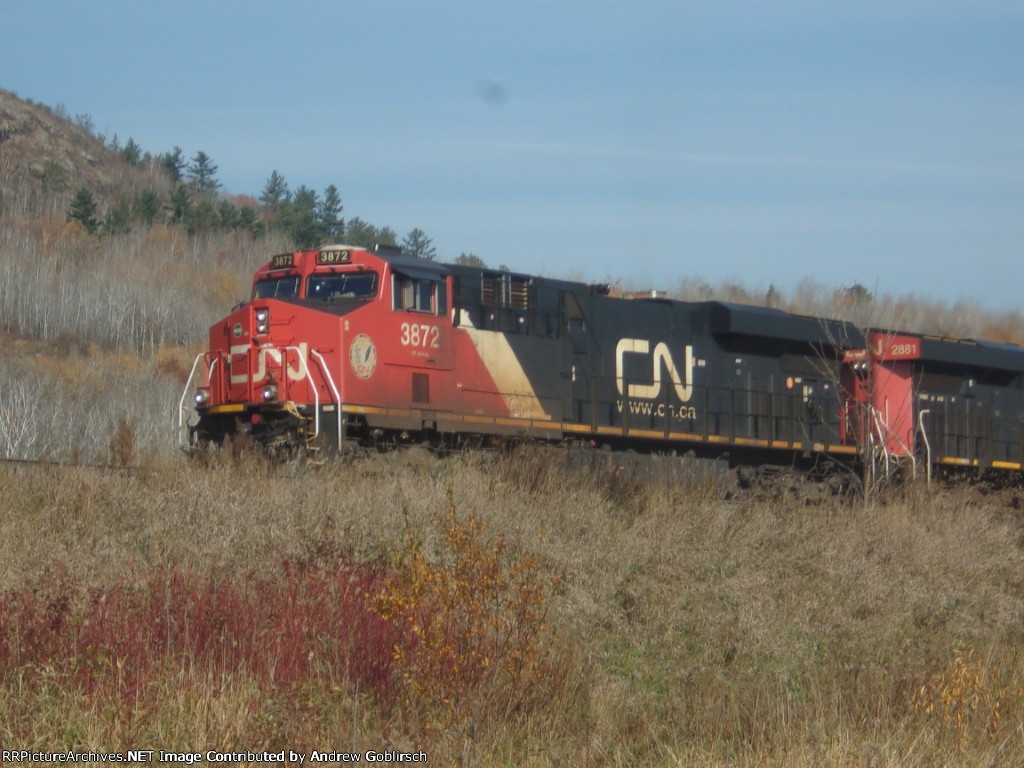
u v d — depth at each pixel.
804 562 35.50
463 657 20.62
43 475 31.33
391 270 39.62
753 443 51.31
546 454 39.78
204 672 19.86
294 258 41.03
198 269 135.12
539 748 20.12
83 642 20.30
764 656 27.92
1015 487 62.44
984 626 33.56
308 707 19.19
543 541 31.22
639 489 41.00
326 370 37.66
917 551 39.19
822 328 54.91
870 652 29.16
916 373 57.44
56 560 24.23
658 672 26.25
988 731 22.36
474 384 41.75
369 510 30.97
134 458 34.69
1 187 167.38
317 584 23.88
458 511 31.98
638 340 48.47
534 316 44.53
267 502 30.58
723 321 50.84
